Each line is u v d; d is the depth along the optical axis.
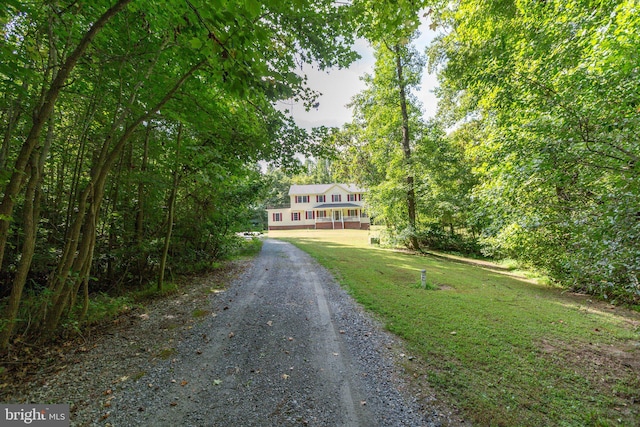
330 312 4.93
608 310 5.17
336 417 2.30
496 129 6.20
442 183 13.91
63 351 3.43
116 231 6.21
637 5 3.32
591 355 3.36
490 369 3.00
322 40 5.66
